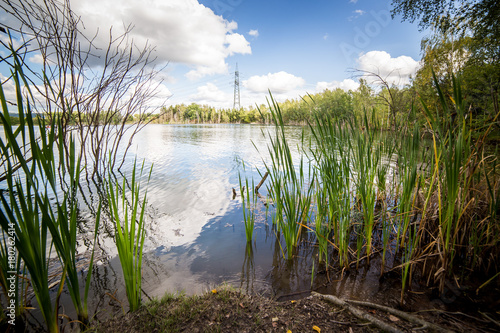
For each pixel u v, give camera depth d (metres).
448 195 1.83
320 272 2.41
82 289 2.22
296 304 1.88
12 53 1.22
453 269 2.22
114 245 3.12
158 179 6.56
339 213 2.45
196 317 1.73
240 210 4.30
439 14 8.12
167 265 2.62
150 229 3.56
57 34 4.41
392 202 3.90
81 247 3.07
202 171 7.53
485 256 2.19
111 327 1.69
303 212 3.30
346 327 1.57
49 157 1.39
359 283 2.18
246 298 1.96
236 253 2.86
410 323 1.56
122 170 7.81
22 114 1.26
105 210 4.41
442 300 1.85
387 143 2.99
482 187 2.50
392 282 2.15
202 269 2.54
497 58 8.12
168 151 12.09
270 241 3.15
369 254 2.46
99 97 6.59
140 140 18.39
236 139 19.36
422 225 2.39
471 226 2.28
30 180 1.31
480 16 7.49
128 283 1.81
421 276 2.18
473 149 1.97
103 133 7.03
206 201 4.79
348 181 2.49
